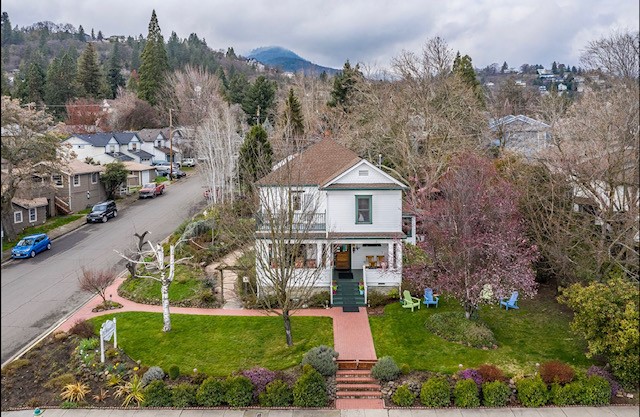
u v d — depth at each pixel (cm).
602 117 2750
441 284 2497
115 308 2872
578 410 1972
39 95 10188
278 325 2602
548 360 2252
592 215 2856
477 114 4881
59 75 10206
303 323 2619
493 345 2361
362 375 2186
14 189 4075
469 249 2406
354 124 5456
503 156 3912
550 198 2983
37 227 4484
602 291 2148
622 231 2555
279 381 2072
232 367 2236
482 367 2120
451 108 4709
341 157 3481
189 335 2505
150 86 9938
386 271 2844
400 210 2997
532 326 2580
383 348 2362
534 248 2616
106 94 11212
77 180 5106
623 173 2623
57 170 4425
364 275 2877
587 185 2691
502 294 2394
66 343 2430
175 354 2338
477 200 2548
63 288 3161
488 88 8762
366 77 6041
